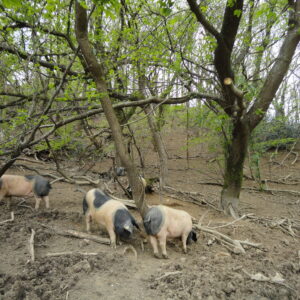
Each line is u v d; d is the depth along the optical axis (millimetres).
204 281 3268
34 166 9039
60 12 4820
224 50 4613
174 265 3594
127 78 6012
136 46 5445
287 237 5375
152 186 7723
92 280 3156
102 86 4070
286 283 3453
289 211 7691
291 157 14992
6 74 5328
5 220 4621
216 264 3795
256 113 5574
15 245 3816
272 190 9883
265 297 3162
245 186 10516
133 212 5742
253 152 9609
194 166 12859
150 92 6637
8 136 5191
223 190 6703
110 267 3441
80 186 7562
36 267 3262
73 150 10117
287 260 4191
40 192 5281
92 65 3947
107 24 6414
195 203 7426
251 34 6391
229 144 6430
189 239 4223
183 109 7320
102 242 4117
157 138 8672
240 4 4133
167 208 4043
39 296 2832
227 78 4789
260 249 4512
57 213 5168
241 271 3650
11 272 3156
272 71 6082
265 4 5301
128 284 3164
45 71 5789
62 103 5844
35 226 4391
